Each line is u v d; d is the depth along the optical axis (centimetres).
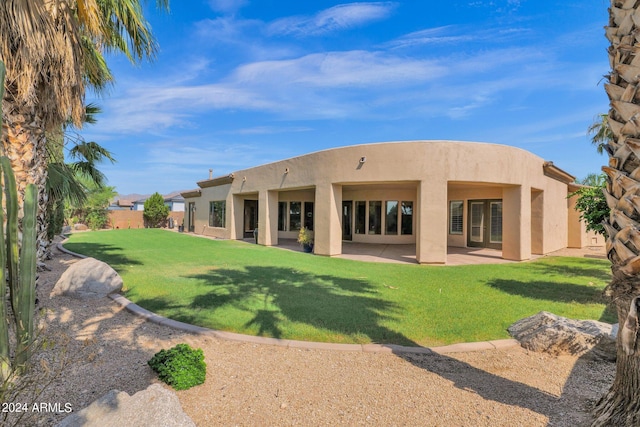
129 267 1139
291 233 2423
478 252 1702
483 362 456
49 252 1265
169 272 1057
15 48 486
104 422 272
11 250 384
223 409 341
